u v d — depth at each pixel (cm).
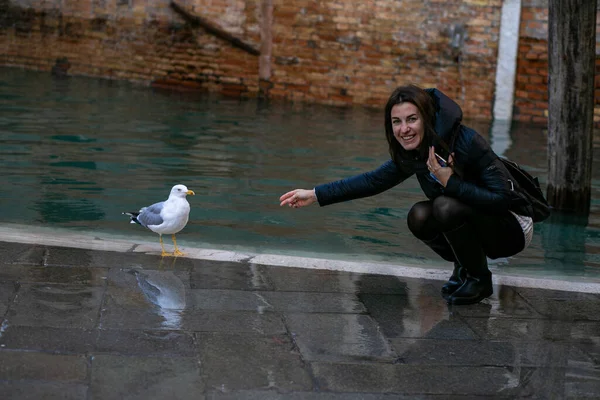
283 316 388
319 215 670
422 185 422
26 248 455
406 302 419
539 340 379
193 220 630
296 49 1346
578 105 704
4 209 617
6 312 364
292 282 436
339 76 1334
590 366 352
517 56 1241
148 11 1408
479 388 326
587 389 329
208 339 354
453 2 1262
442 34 1274
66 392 296
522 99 1249
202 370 324
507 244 421
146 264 448
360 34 1315
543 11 1222
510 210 410
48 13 1476
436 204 403
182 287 416
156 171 779
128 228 593
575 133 710
